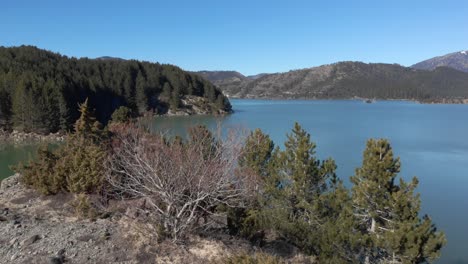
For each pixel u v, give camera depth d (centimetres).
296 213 1941
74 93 9050
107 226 1223
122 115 3095
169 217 1104
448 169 4244
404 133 7769
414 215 1398
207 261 1029
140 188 1311
